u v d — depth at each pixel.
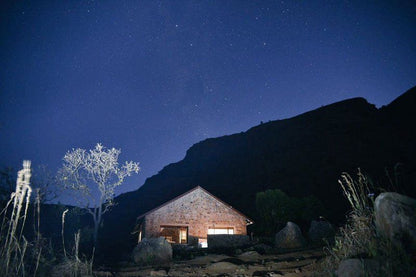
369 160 46.78
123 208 60.38
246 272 6.78
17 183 4.23
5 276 4.50
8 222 4.75
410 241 3.87
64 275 6.38
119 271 8.16
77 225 23.09
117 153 25.25
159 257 10.38
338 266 4.70
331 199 39.62
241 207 43.75
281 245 12.73
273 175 52.50
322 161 50.88
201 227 23.83
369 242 4.34
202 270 7.49
